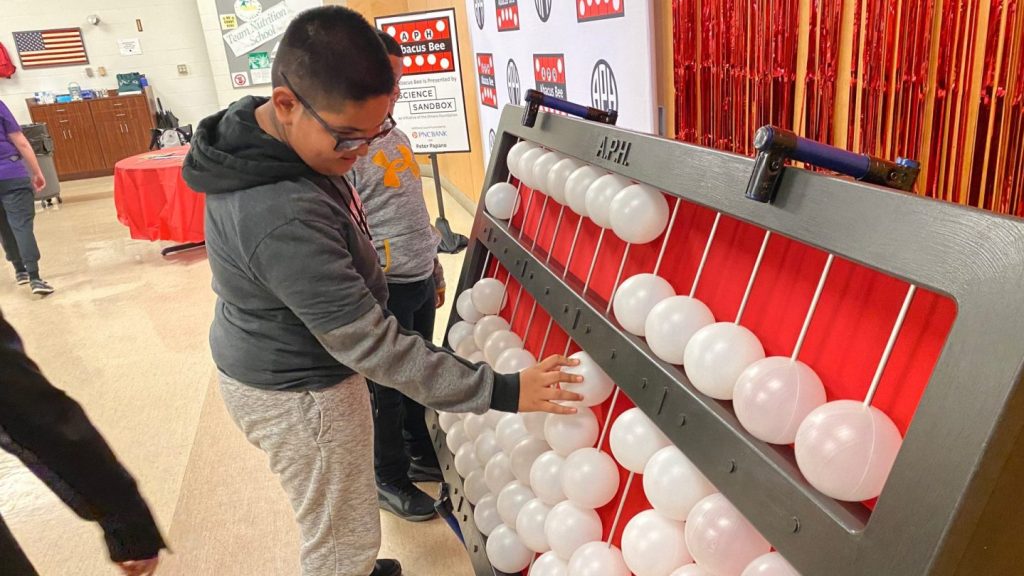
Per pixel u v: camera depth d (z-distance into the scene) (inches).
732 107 65.6
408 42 165.9
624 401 46.5
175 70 359.6
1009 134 41.1
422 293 78.5
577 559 42.8
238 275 45.8
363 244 49.3
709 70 67.9
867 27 49.6
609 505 46.9
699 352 32.3
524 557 53.3
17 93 344.8
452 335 68.3
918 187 48.3
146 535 40.6
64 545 83.5
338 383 51.1
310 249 41.7
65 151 345.7
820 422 25.9
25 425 35.0
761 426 28.6
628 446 38.7
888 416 27.2
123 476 39.3
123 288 181.8
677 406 34.0
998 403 19.9
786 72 58.1
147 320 156.9
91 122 344.5
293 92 40.3
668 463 35.6
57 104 336.8
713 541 31.8
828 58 53.6
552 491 46.6
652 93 76.6
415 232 75.3
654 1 73.5
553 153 55.4
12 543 32.9
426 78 167.6
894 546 22.4
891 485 22.7
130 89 348.5
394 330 43.8
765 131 27.8
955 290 21.5
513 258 59.4
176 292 175.3
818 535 25.4
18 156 174.4
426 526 81.1
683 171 35.9
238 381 50.7
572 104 53.6
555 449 46.1
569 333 46.7
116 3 343.3
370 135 42.8
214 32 318.0
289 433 50.7
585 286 47.5
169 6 349.4
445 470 68.8
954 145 45.0
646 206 40.2
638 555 37.0
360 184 72.0
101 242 232.2
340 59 38.6
